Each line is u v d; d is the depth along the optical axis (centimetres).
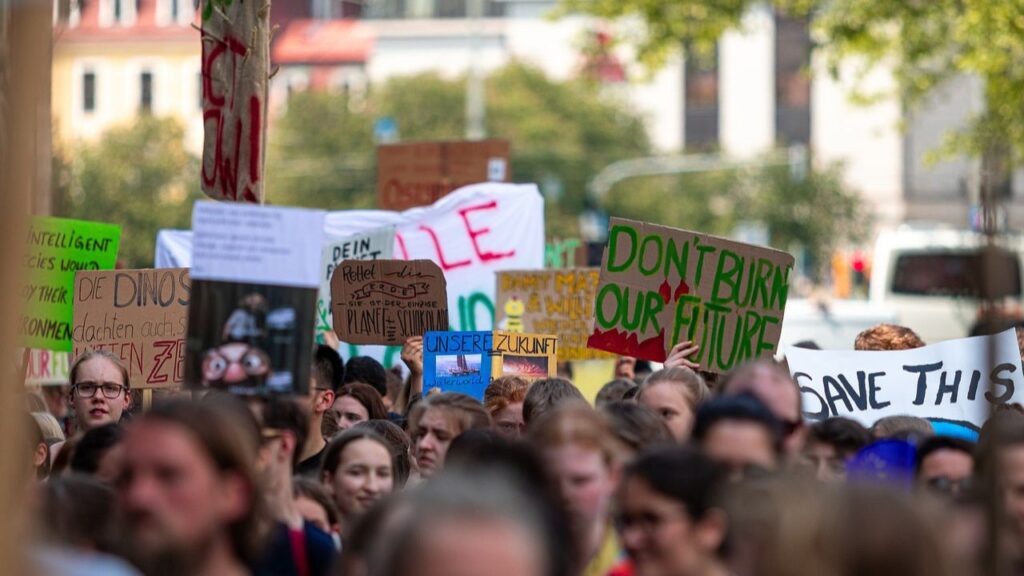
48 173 1584
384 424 1066
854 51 4169
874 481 568
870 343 1403
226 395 730
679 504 664
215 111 1270
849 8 4081
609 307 1413
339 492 941
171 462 634
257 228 830
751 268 1392
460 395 982
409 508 473
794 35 11844
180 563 638
